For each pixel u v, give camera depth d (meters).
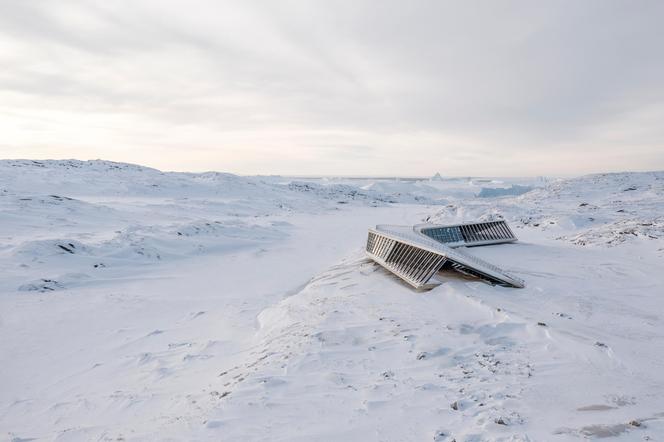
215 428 7.43
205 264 36.94
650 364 8.78
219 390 9.80
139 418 9.59
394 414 7.13
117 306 23.39
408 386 8.32
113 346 17.23
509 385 7.86
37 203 54.66
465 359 9.61
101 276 30.61
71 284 27.84
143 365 14.52
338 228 67.69
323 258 39.28
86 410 11.00
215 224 54.00
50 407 11.56
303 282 28.88
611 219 41.09
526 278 18.34
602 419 6.30
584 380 7.94
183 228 48.72
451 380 8.42
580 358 9.07
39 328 19.67
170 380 12.47
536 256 23.94
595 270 19.73
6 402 12.24
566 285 17.03
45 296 24.86
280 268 34.78
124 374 13.81
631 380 7.91
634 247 25.16
